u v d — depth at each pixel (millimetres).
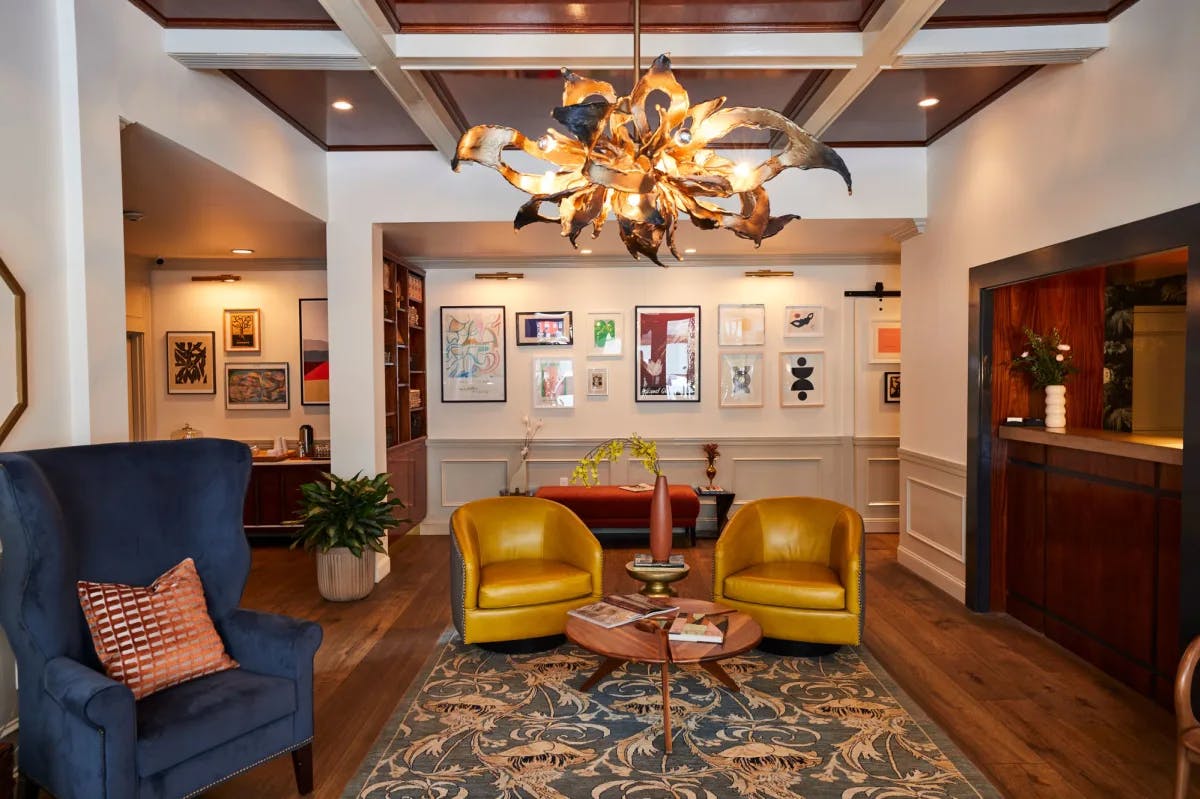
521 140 2467
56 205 2686
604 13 3109
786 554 4316
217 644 2580
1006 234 4188
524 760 2816
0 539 2342
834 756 2830
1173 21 2908
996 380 4492
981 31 3279
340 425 5258
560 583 3934
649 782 2654
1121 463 3502
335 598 4867
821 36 3260
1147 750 2865
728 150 5090
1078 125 3533
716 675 3434
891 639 4129
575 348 7086
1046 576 4148
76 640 2320
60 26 2693
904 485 5703
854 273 7004
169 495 2717
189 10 3100
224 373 7043
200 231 5480
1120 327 5594
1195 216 2809
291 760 2850
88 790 2039
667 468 7113
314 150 4949
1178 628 3084
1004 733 3016
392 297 6176
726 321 7039
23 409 2500
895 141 5078
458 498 7160
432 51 3225
